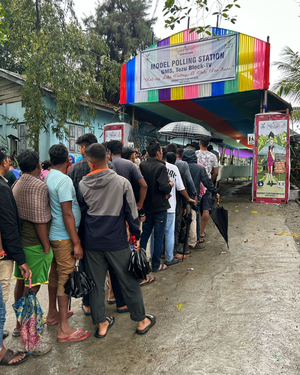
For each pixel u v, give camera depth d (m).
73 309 3.38
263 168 8.30
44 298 3.67
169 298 3.43
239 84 8.54
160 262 4.21
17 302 2.42
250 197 9.89
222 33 8.62
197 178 4.90
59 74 9.98
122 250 2.61
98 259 2.63
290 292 3.40
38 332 2.39
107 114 13.77
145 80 10.04
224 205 8.22
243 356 2.40
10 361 2.40
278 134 8.09
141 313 2.73
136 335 2.77
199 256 4.70
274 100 9.66
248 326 2.80
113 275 3.13
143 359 2.43
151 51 9.84
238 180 21.11
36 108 9.96
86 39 11.20
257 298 3.31
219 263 4.37
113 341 2.70
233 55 8.55
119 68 13.56
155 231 4.02
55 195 2.56
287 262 4.25
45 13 10.86
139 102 10.23
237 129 15.50
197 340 2.64
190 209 4.61
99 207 2.56
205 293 3.50
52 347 2.64
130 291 2.66
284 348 2.47
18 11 11.18
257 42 8.23
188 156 4.98
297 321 2.85
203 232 5.59
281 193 8.17
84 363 2.41
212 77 8.92
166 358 2.42
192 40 9.11
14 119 11.58
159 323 2.94
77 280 2.56
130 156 4.00
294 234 5.44
